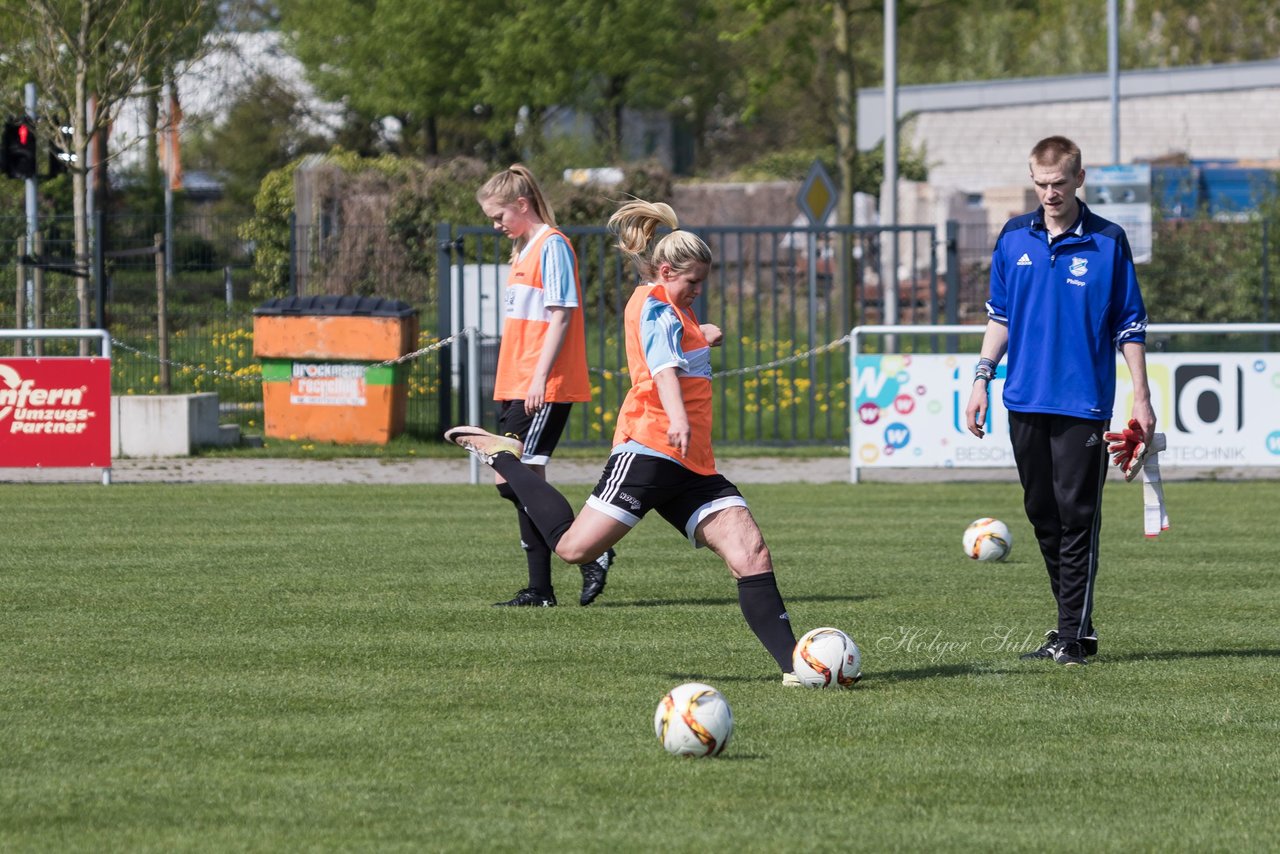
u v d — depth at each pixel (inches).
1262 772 708.7
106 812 637.3
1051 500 959.6
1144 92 5570.9
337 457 2319.1
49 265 2546.8
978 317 3666.3
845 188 3944.4
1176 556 1413.6
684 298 874.8
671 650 976.3
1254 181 4050.2
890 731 775.7
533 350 1165.1
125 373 2662.4
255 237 2807.6
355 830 615.2
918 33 6919.3
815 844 602.2
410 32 6328.7
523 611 1116.5
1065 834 618.2
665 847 597.3
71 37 2979.8
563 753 729.6
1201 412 1972.2
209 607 1126.4
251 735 760.3
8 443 1955.0
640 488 878.4
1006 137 5753.0
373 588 1214.9
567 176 4298.7
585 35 6314.0
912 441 2004.2
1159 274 3567.9
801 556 1402.6
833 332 3385.8
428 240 3410.4
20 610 1111.6
